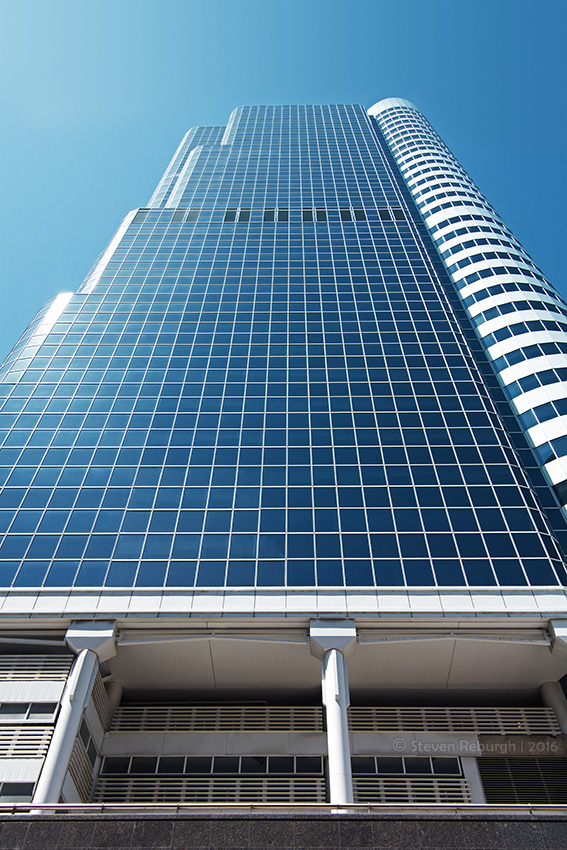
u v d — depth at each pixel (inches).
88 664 1114.1
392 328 1984.5
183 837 681.0
